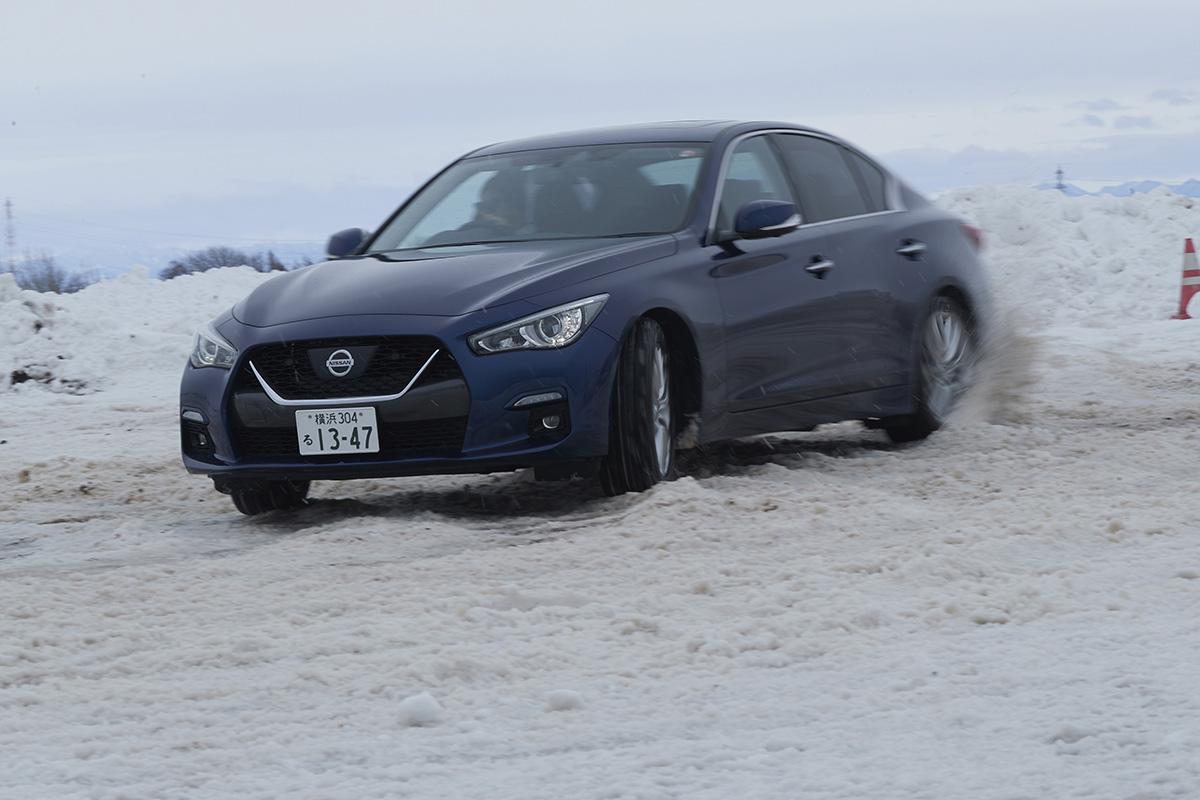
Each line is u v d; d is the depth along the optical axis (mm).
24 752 9344
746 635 11461
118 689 10516
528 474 21406
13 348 44781
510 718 9688
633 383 17797
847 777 8430
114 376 45094
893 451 22031
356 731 9523
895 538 15109
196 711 10055
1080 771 8391
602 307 17656
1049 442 22203
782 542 15055
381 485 21359
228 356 18297
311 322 17828
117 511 20125
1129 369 33312
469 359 17094
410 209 21703
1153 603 12148
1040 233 64500
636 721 9594
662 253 18906
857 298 21672
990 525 15469
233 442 18172
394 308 17594
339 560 15172
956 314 23969
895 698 9906
